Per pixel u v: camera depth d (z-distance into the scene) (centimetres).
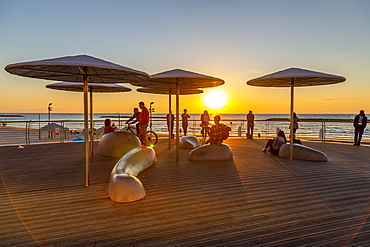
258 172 563
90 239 265
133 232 280
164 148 953
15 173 555
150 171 571
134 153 573
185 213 332
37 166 630
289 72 638
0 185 464
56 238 268
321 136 1293
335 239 265
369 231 282
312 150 712
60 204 367
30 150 901
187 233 278
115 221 308
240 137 1485
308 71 644
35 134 2167
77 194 412
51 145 1042
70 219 314
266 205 362
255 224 300
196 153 700
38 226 296
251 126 1366
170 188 443
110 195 388
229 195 404
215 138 734
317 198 392
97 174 547
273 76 607
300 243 256
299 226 295
